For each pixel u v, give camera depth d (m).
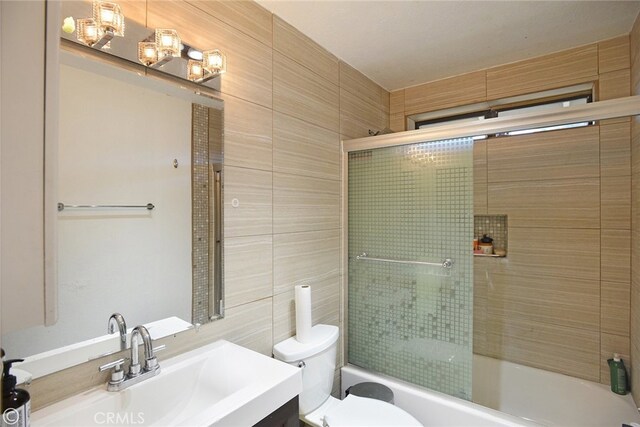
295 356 1.56
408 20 1.72
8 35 0.52
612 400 1.82
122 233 1.10
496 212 2.29
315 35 1.86
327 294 2.06
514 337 2.24
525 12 1.65
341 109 2.17
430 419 1.83
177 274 1.25
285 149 1.73
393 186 2.07
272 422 1.06
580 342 2.01
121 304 1.10
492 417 1.67
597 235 1.95
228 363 1.24
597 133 1.93
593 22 1.74
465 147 1.83
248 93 1.52
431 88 2.54
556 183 2.07
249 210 1.53
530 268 2.18
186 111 1.28
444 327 1.91
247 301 1.52
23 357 0.89
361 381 2.09
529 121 1.68
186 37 1.27
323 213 2.02
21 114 0.53
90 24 1.01
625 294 1.86
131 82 1.12
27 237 0.54
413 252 2.01
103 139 1.05
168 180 1.23
